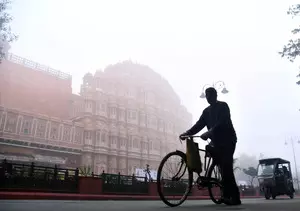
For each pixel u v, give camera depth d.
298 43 19.66
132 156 57.38
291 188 14.61
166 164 3.10
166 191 3.05
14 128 40.84
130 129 59.91
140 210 2.40
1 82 47.53
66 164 45.81
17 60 51.53
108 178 13.33
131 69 74.50
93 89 58.16
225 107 3.69
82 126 50.41
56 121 46.38
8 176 10.45
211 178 3.44
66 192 11.74
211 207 2.79
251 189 23.48
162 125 70.50
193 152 3.23
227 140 3.54
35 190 10.89
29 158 40.62
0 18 24.05
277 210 2.32
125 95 65.38
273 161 14.26
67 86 58.38
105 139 52.94
